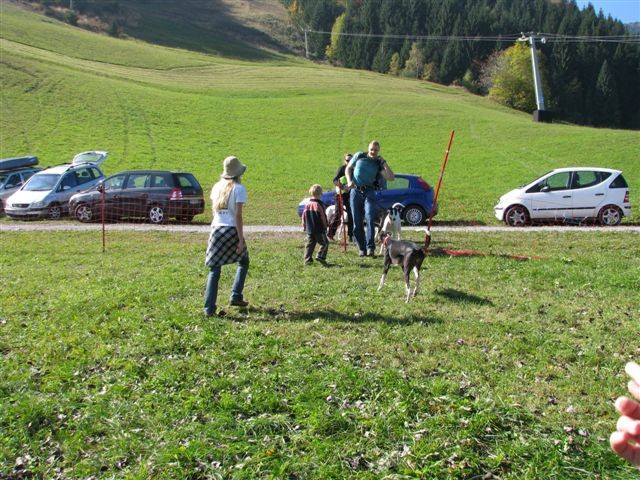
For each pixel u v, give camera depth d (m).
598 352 5.82
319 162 36.66
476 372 5.34
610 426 4.34
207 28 126.94
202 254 12.48
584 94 96.75
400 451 4.11
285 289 8.59
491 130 48.12
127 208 20.02
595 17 108.00
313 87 73.00
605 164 32.47
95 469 4.09
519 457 3.98
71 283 9.40
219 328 6.70
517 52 88.81
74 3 116.38
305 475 3.90
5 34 74.88
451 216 20.53
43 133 40.06
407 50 113.12
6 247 14.36
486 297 8.02
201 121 48.16
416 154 38.81
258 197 26.38
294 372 5.30
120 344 6.23
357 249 12.91
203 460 4.10
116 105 49.59
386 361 5.64
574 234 14.65
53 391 5.18
